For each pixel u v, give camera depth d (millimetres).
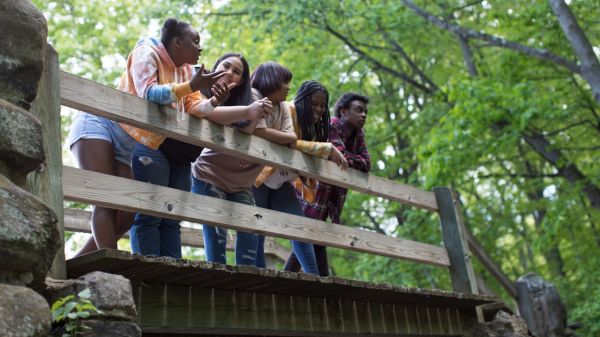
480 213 15844
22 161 2998
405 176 16281
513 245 17266
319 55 14883
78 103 3545
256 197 5043
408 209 15000
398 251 5730
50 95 3410
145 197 3783
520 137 12820
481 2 13109
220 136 4270
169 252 4176
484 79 12047
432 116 14617
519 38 12414
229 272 3658
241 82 4441
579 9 11789
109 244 3855
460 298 5457
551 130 12672
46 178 3297
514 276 17000
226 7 14320
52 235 2949
